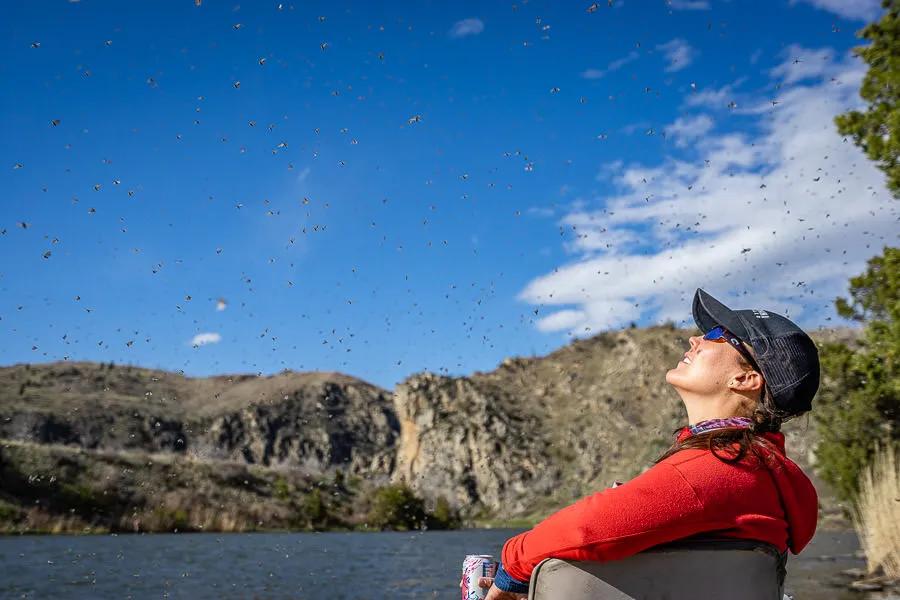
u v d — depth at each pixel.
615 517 1.50
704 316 1.85
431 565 19.64
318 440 148.38
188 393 159.88
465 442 120.00
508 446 115.69
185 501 54.78
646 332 134.88
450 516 76.88
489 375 141.75
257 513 57.44
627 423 112.19
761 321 1.76
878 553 12.23
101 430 124.88
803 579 12.40
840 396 14.91
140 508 51.09
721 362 1.75
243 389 166.25
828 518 33.22
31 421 118.38
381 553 25.75
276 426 150.00
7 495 45.44
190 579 14.80
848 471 14.78
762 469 1.58
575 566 1.53
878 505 12.16
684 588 1.51
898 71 12.09
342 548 28.98
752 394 1.72
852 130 12.59
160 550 24.77
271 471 71.69
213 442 138.62
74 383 144.88
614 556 1.50
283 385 168.62
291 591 12.94
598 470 105.06
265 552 25.08
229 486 63.41
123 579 14.49
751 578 1.53
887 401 13.91
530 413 126.69
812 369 1.71
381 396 176.00
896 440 14.55
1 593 12.05
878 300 12.88
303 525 58.06
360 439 155.38
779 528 1.57
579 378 133.25
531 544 1.61
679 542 1.52
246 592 12.66
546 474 109.44
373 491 73.12
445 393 131.88
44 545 26.89
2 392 127.50
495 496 110.12
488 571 2.02
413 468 124.75
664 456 1.69
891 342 12.49
